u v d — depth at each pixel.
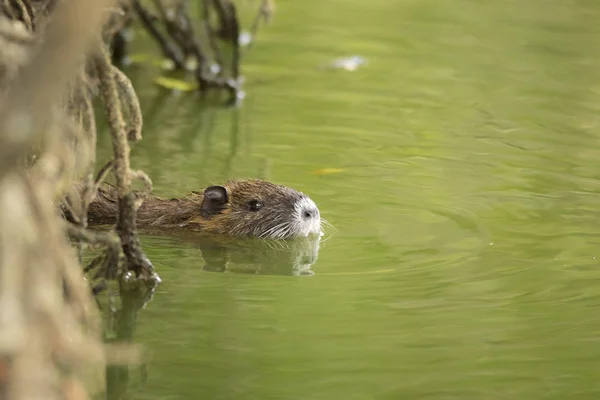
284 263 10.36
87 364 6.77
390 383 7.49
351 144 14.26
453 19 21.09
